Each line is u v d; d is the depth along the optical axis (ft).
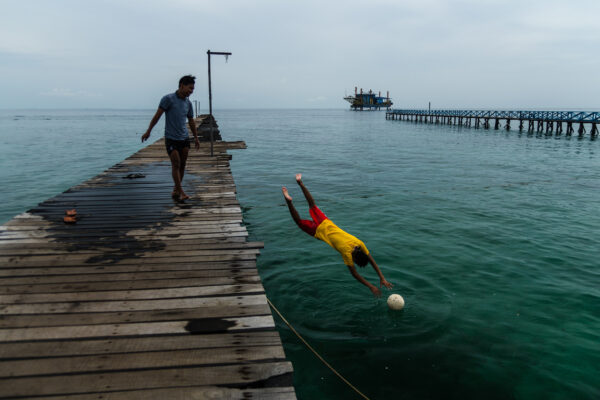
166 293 11.75
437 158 81.56
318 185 52.31
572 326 16.63
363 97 645.92
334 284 20.52
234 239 16.63
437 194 45.11
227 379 8.16
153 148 49.85
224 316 10.54
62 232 17.30
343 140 134.31
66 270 13.26
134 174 30.37
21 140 136.05
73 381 7.95
